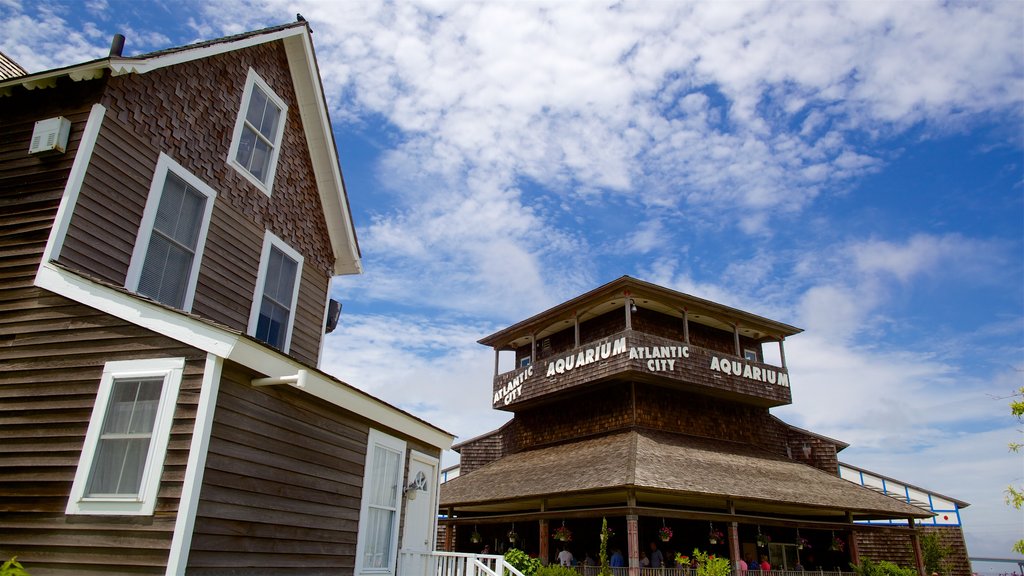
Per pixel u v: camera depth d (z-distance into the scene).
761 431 27.94
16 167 8.57
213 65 10.94
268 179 12.10
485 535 26.80
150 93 9.58
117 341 7.40
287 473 8.25
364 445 10.24
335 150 13.62
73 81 8.95
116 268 8.64
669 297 25.34
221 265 10.59
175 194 9.86
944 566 29.30
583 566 19.23
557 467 22.86
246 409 7.60
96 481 6.89
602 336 27.30
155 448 6.79
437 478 12.72
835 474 27.80
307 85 13.15
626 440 22.45
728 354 26.62
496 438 30.80
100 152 8.63
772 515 23.89
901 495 31.64
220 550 6.95
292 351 12.30
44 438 7.16
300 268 12.80
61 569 6.61
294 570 8.17
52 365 7.45
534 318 28.31
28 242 8.03
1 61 11.80
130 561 6.48
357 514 9.81
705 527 22.95
